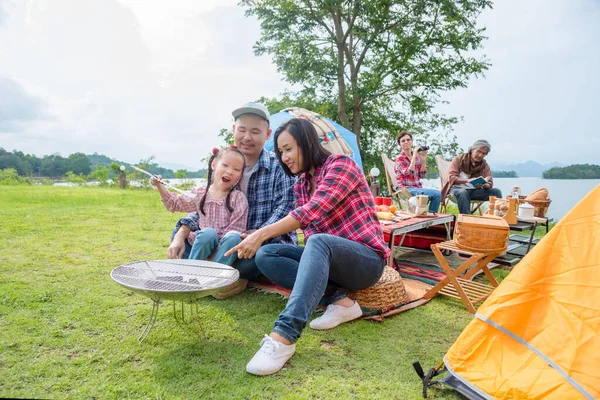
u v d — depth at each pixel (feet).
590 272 4.43
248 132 9.41
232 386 5.18
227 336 6.66
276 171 9.45
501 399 4.58
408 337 6.88
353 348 6.37
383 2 38.52
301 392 5.10
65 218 18.84
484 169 17.88
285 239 8.88
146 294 5.68
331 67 39.96
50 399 4.74
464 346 5.10
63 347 6.06
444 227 13.64
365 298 7.70
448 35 40.01
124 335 6.54
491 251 8.34
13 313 7.23
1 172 61.72
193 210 9.34
